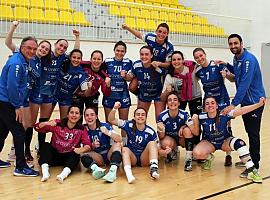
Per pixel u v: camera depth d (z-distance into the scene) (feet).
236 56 11.14
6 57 23.16
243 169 11.91
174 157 12.94
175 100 11.95
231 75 12.25
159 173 11.39
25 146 12.06
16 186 9.97
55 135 11.43
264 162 12.67
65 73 12.60
